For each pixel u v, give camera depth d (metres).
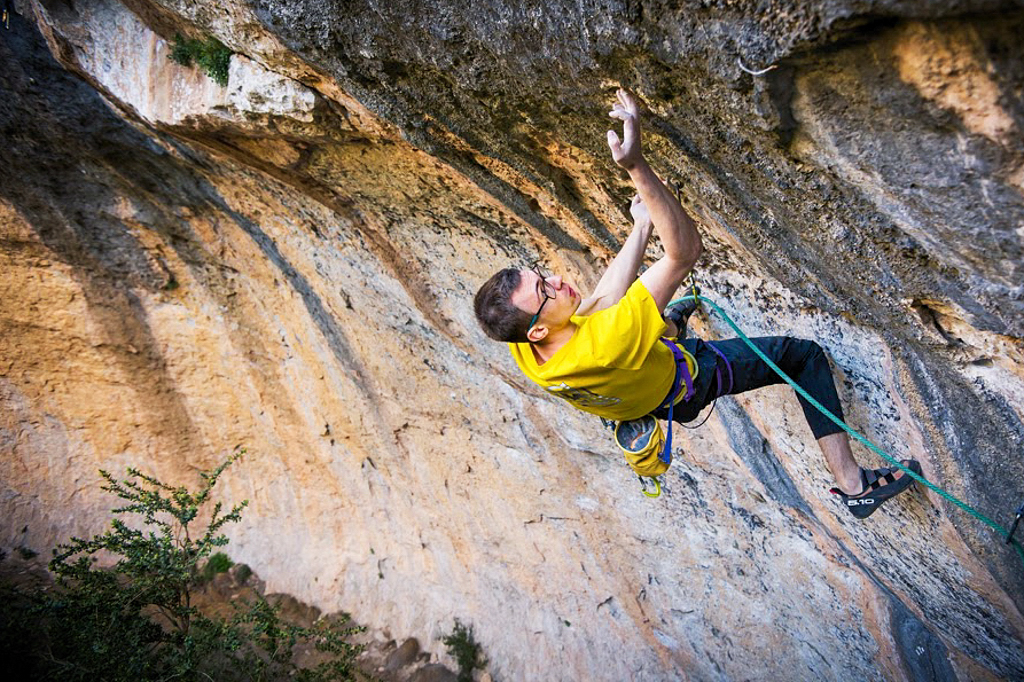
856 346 3.41
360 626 8.12
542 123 3.22
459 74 3.06
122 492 7.24
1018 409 3.00
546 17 2.54
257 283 7.00
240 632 7.20
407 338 6.34
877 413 3.59
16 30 5.20
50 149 6.11
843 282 3.04
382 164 4.52
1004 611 3.89
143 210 6.81
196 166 5.84
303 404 7.63
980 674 4.66
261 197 5.95
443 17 2.79
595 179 3.57
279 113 3.99
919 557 4.14
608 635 6.73
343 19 3.05
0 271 7.50
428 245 5.32
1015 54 1.76
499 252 4.95
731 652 6.02
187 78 4.35
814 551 5.17
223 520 7.39
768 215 2.96
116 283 7.55
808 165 2.49
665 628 6.37
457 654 7.52
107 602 6.83
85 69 4.97
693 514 5.72
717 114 2.50
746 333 3.96
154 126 4.93
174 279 7.44
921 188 2.26
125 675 6.51
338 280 6.30
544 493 6.54
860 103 2.13
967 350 2.95
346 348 6.83
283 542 8.72
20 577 9.14
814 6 1.92
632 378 2.75
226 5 3.43
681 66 2.38
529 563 7.03
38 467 9.10
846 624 5.23
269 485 8.56
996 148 1.97
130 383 8.29
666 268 2.61
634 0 2.26
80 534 9.29
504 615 7.35
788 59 2.11
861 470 3.26
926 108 2.00
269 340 7.39
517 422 6.29
